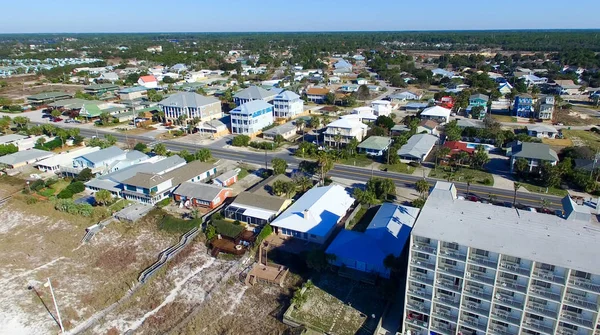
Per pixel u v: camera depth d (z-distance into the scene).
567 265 39.34
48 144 123.19
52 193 91.81
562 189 89.06
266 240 71.00
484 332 45.94
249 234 71.62
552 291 41.59
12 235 76.06
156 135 138.38
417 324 49.31
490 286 43.97
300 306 55.12
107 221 78.62
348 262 62.09
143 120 155.12
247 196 81.06
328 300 56.59
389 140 117.81
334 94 187.50
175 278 62.69
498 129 124.94
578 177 89.38
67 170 101.00
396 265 56.88
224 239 71.38
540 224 46.25
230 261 66.00
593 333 40.69
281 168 96.62
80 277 63.94
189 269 64.62
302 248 68.50
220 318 54.44
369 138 119.00
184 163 103.00
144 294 59.69
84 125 152.38
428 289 47.44
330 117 155.50
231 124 137.75
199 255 68.06
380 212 74.62
